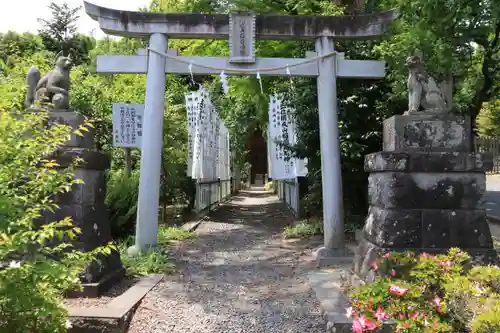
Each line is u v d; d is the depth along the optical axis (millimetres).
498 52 10055
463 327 2922
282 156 11047
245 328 4391
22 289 2912
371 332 3195
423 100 4895
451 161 4656
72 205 5004
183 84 15695
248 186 34188
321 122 7492
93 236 5188
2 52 16469
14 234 3098
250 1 10430
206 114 12281
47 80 5402
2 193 3264
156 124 7383
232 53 7359
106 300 4848
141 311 4750
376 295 3232
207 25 7426
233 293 5477
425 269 3418
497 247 7094
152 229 7305
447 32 7652
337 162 7395
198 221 12094
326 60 7484
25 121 3949
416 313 2980
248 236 9969
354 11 9961
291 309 4844
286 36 7531
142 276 6070
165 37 7445
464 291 2938
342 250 7199
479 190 4684
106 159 5609
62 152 4941
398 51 7855
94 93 11672
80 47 19953
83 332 4254
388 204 4672
